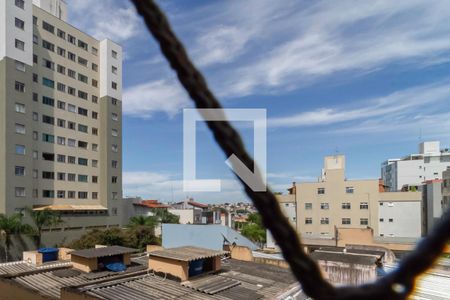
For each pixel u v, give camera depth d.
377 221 38.06
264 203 0.92
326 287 0.91
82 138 37.19
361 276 10.66
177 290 11.53
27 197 30.12
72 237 33.69
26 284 12.90
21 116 30.09
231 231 23.64
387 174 71.12
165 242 24.34
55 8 36.66
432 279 10.03
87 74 38.44
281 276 13.70
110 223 38.38
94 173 38.31
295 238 0.92
